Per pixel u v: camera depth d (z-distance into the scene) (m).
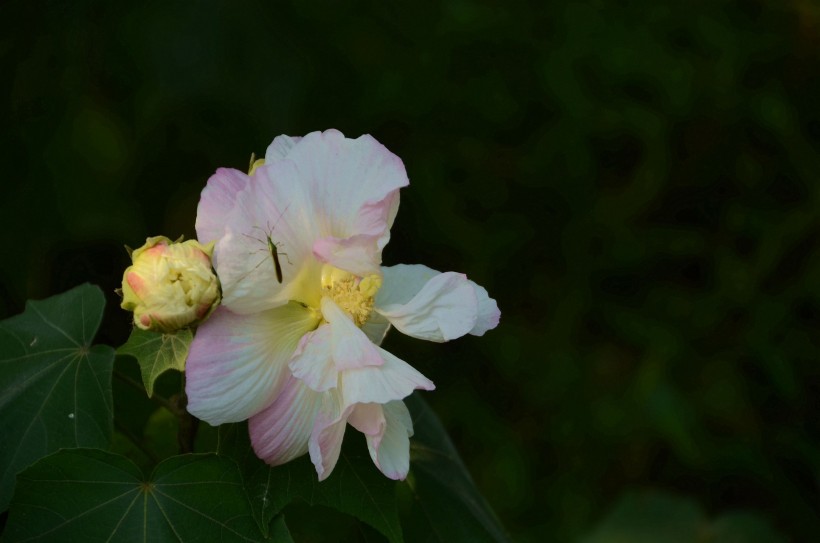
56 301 0.83
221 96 1.15
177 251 0.74
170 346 0.76
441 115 1.39
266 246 0.75
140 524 0.76
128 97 1.20
